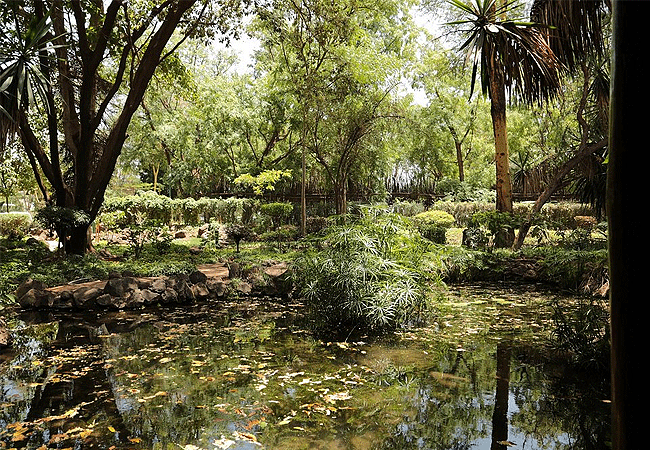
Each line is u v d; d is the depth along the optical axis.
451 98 23.83
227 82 21.03
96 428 2.66
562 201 17.17
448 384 3.37
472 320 5.41
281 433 2.59
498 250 9.14
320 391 3.23
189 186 21.38
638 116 0.73
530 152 20.72
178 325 5.30
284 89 17.95
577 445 2.44
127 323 5.39
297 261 5.73
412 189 21.03
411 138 23.80
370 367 3.76
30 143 9.71
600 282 6.35
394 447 2.42
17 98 7.38
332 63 15.41
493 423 2.72
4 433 2.59
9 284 6.42
